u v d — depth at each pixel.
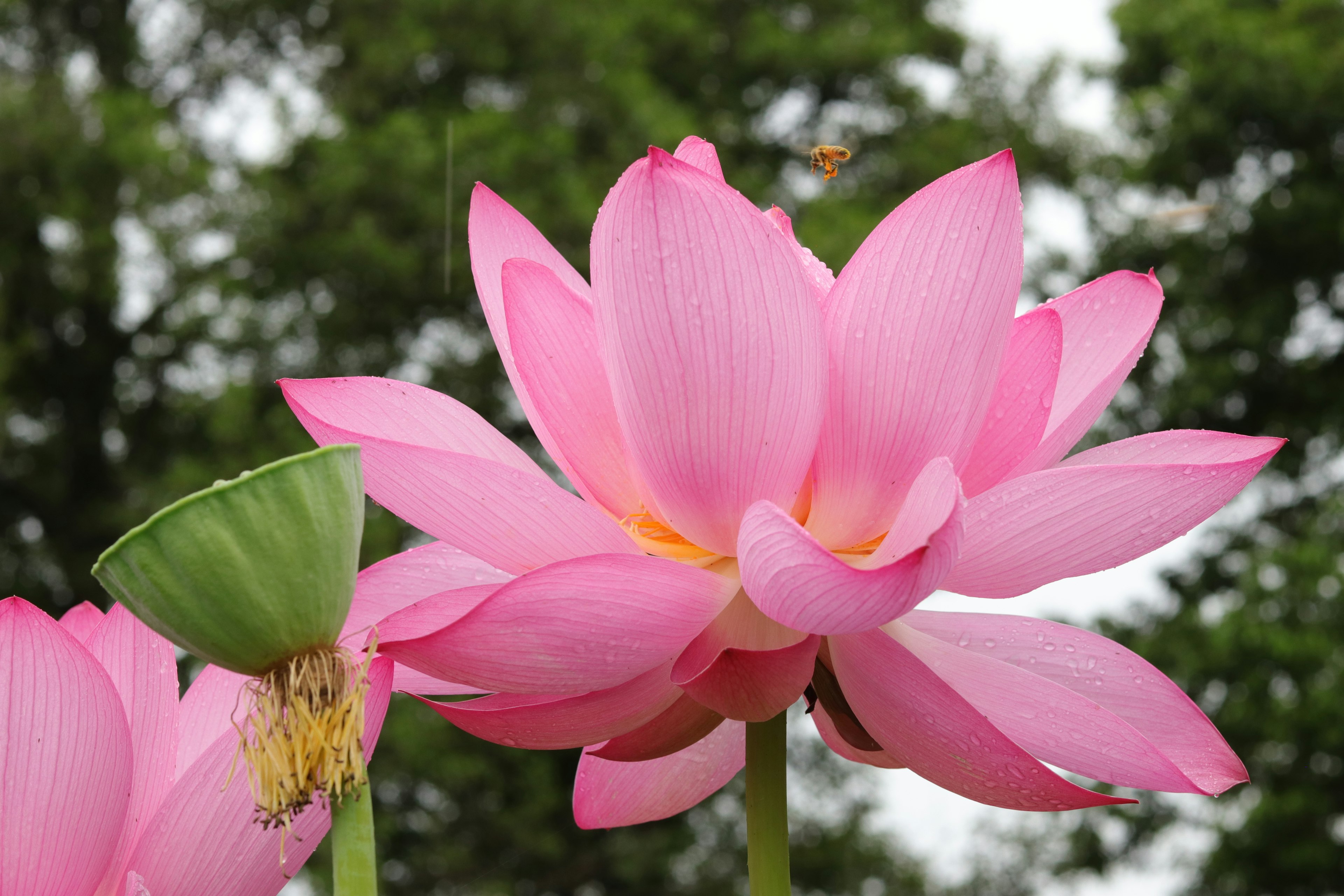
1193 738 1.09
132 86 11.80
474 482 0.95
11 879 0.78
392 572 1.10
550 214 9.45
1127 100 10.55
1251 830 8.51
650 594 0.89
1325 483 10.04
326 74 11.24
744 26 13.28
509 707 0.96
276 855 0.83
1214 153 10.29
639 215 0.88
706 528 0.97
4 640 0.77
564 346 1.07
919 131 13.28
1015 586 0.99
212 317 10.41
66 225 10.05
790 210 11.82
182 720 0.90
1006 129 12.88
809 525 0.99
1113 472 0.94
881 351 0.94
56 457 11.05
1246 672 8.50
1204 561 10.02
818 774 10.70
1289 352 10.10
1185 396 9.85
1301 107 9.88
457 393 10.03
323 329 10.26
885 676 0.93
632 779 1.20
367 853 0.69
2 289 10.70
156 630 0.69
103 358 11.09
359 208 9.96
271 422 9.70
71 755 0.79
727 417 0.91
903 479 0.95
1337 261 10.02
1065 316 1.15
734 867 10.21
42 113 9.87
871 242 0.95
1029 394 1.03
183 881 0.81
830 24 13.50
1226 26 10.20
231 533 0.67
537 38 11.12
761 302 0.89
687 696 0.97
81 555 10.61
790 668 0.87
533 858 9.87
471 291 9.94
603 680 0.91
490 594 0.93
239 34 11.66
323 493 0.69
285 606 0.68
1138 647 9.02
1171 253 10.56
